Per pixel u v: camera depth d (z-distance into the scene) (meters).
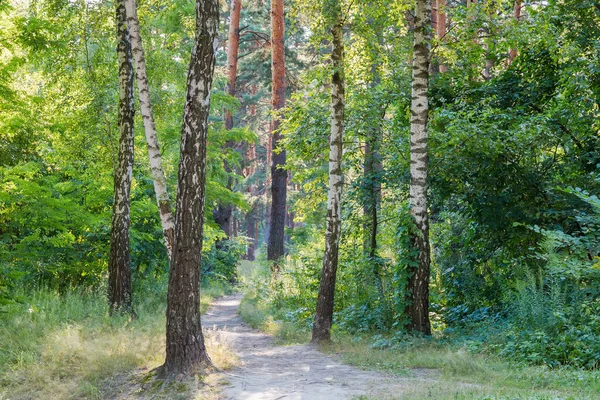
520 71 14.81
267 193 46.53
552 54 13.34
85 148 14.78
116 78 14.65
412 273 12.01
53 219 14.59
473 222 13.97
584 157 13.05
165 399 7.65
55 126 14.18
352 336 13.21
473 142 12.16
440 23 20.50
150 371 8.59
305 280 18.12
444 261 16.36
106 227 17.34
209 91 8.67
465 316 13.75
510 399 6.30
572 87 12.95
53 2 13.78
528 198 12.97
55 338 10.33
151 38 16.44
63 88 14.62
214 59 8.70
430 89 15.06
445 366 9.03
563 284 10.96
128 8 11.08
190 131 8.55
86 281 17.62
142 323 12.75
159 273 21.27
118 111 13.96
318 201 18.73
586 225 11.69
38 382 8.65
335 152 12.59
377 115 15.12
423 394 6.86
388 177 15.22
